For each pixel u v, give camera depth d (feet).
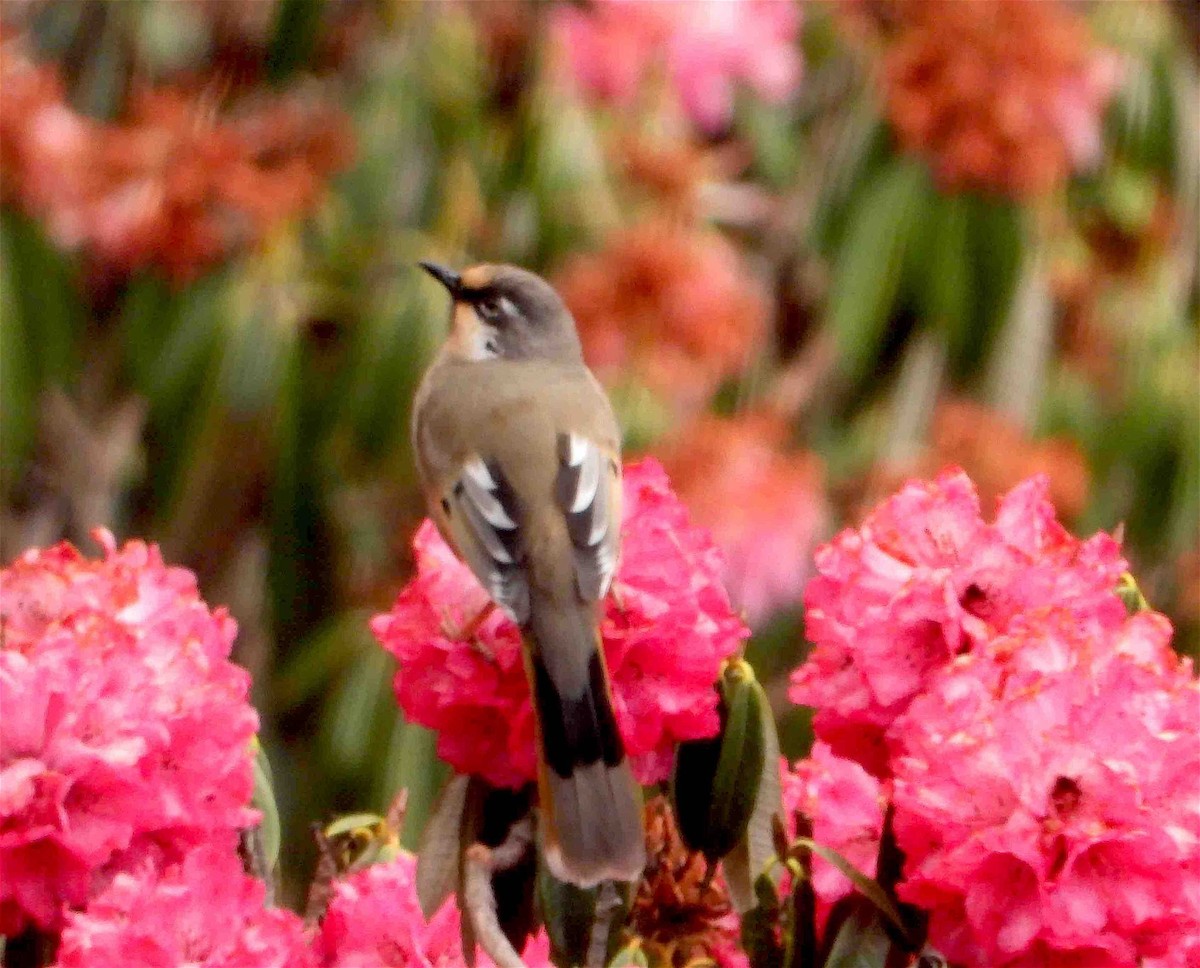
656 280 37.86
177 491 38.65
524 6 41.27
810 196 41.60
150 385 38.34
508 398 22.86
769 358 41.93
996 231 39.29
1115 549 17.11
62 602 16.78
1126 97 43.21
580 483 21.11
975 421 39.45
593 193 39.73
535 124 40.14
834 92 41.93
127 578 16.85
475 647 17.28
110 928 14.69
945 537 17.02
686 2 40.57
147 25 40.88
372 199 40.37
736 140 42.47
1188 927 15.42
